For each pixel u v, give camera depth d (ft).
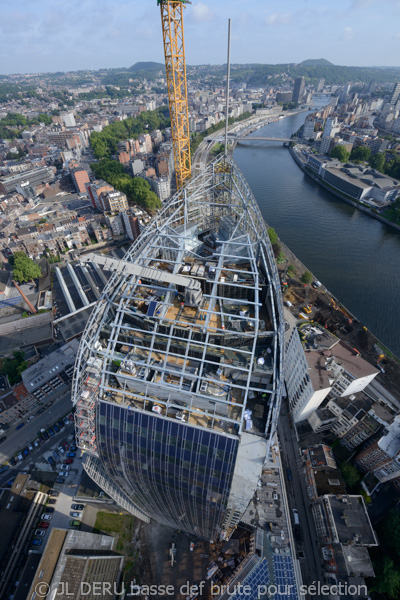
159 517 360.69
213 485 230.68
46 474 463.01
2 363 597.93
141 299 263.70
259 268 298.15
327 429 463.83
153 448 231.91
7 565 360.07
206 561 367.04
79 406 233.14
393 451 367.86
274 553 322.55
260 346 242.58
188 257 319.68
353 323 647.97
